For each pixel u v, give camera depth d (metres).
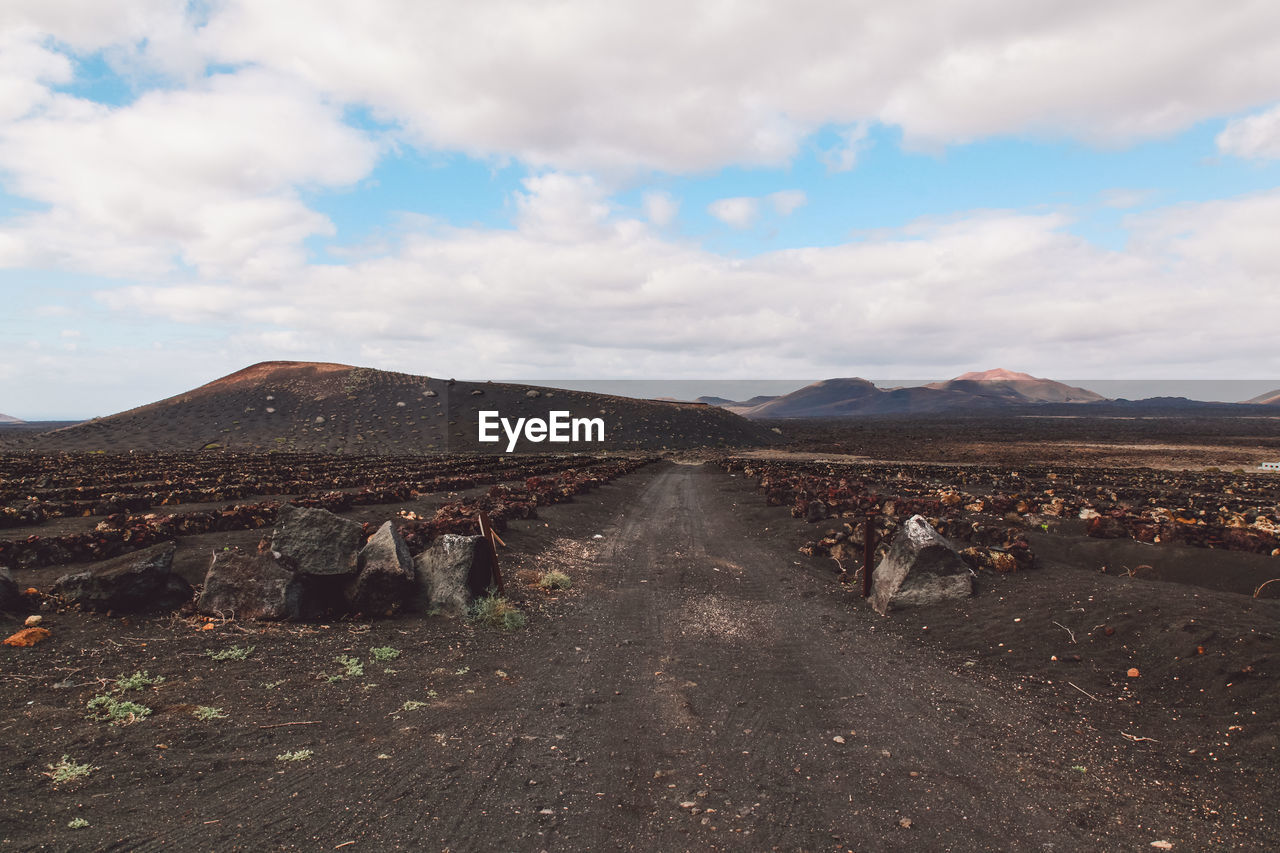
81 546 12.89
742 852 4.90
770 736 7.07
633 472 49.88
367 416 103.38
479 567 12.29
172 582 10.43
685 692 8.42
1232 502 27.02
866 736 7.06
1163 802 5.61
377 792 5.64
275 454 68.56
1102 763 6.34
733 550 18.83
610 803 5.62
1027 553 13.45
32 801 5.05
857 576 14.99
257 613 10.23
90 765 5.69
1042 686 8.35
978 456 75.12
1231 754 6.30
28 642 8.30
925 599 12.02
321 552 11.09
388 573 11.15
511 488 29.30
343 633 10.15
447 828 5.13
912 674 9.06
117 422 100.56
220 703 7.25
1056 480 40.12
